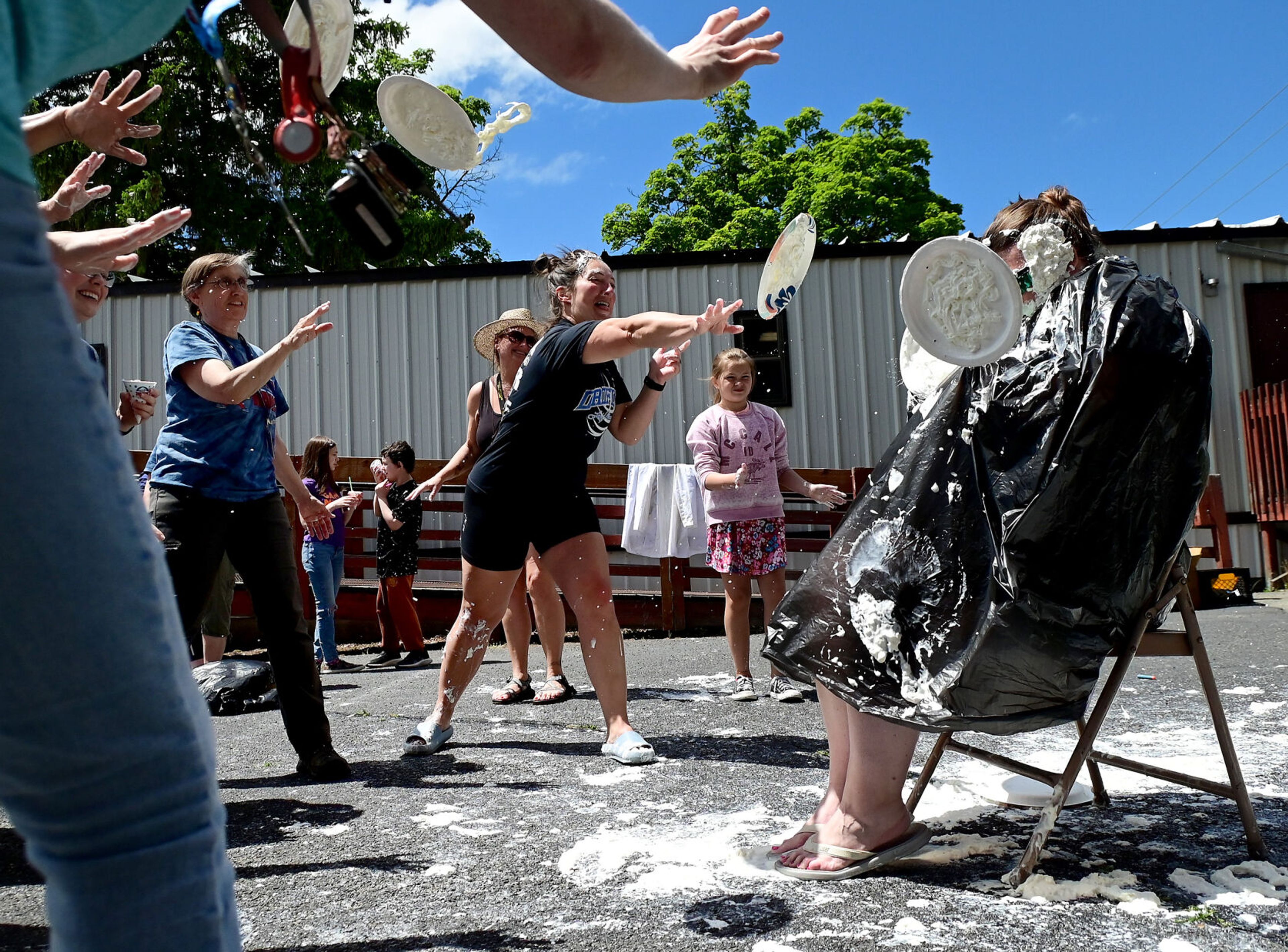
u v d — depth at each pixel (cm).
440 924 179
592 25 128
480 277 962
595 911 183
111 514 70
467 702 483
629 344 311
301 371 972
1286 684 426
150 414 317
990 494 185
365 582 885
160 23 84
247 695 489
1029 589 179
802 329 947
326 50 131
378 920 183
